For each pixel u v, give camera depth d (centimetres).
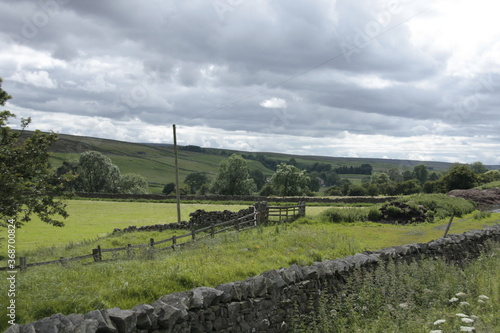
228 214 2628
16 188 1269
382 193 8656
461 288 967
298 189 7612
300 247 1386
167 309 647
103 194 5369
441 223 2462
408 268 1081
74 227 3023
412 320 773
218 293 734
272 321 827
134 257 1307
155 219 3556
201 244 1500
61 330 535
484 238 1609
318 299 931
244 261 1105
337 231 2112
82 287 807
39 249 1983
